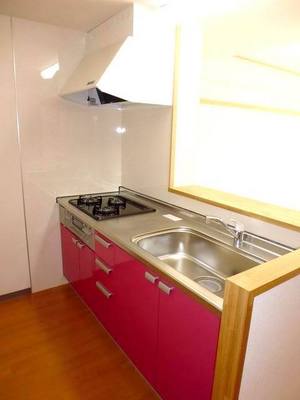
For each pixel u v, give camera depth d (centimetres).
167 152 205
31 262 238
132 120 236
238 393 92
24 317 215
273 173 370
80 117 231
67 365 173
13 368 170
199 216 186
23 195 222
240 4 157
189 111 203
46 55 208
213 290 146
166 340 127
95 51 207
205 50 252
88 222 184
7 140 206
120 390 157
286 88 354
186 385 118
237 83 332
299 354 121
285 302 98
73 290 253
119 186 265
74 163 237
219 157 342
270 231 144
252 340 89
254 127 353
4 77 196
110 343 191
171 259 173
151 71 181
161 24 179
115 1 165
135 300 147
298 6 159
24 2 169
